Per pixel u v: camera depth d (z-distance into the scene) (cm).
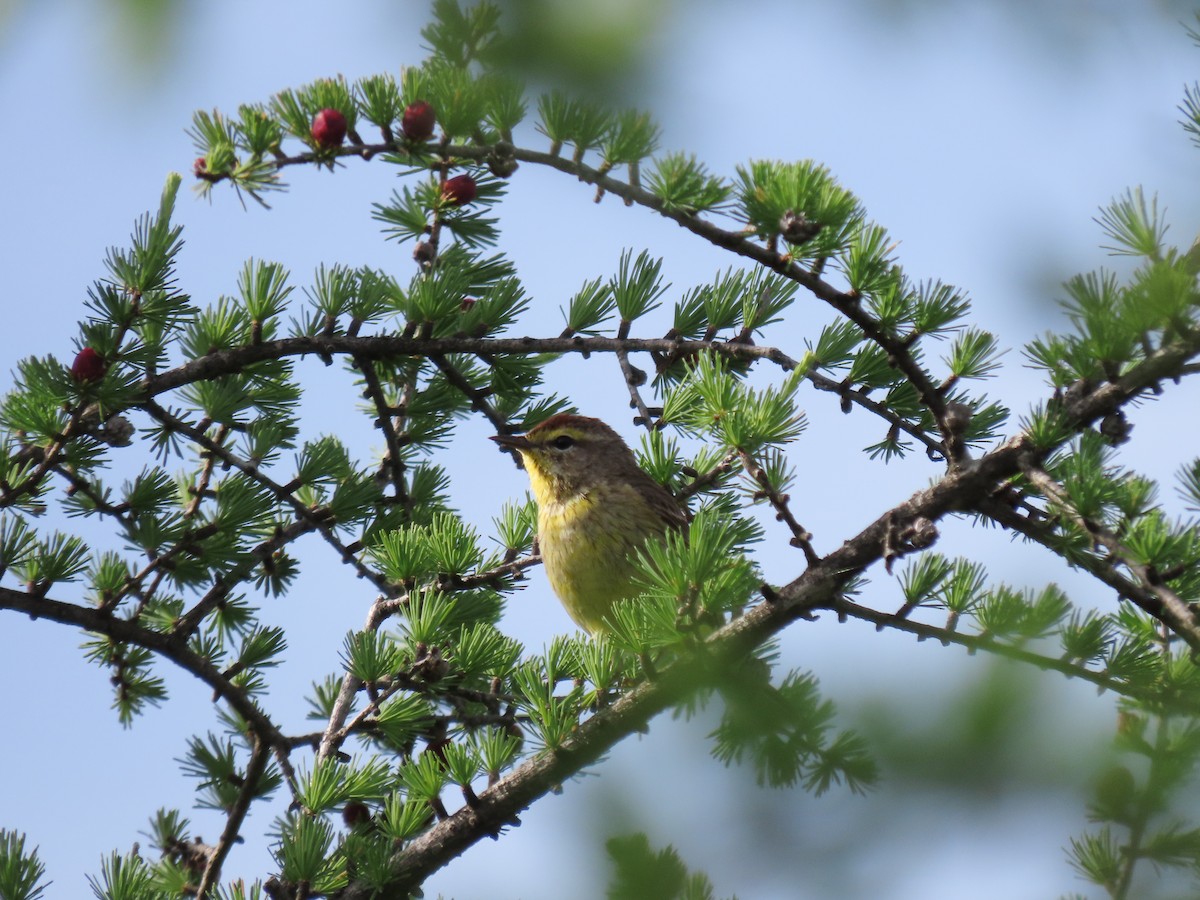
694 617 757
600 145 984
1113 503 827
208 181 1095
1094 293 775
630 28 358
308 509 1158
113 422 1020
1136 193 725
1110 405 838
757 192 904
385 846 937
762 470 839
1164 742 528
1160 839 521
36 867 848
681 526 1227
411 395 1291
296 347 1178
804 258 916
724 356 1122
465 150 1046
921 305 885
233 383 1174
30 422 1011
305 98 1108
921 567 862
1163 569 773
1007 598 820
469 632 1077
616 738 897
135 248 1007
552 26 361
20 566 1046
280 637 1147
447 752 927
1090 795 336
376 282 1203
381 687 1030
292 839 905
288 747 1084
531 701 921
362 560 1209
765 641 845
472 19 459
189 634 1077
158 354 1080
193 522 1131
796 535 841
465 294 1265
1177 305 715
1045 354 855
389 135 1084
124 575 1168
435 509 1281
